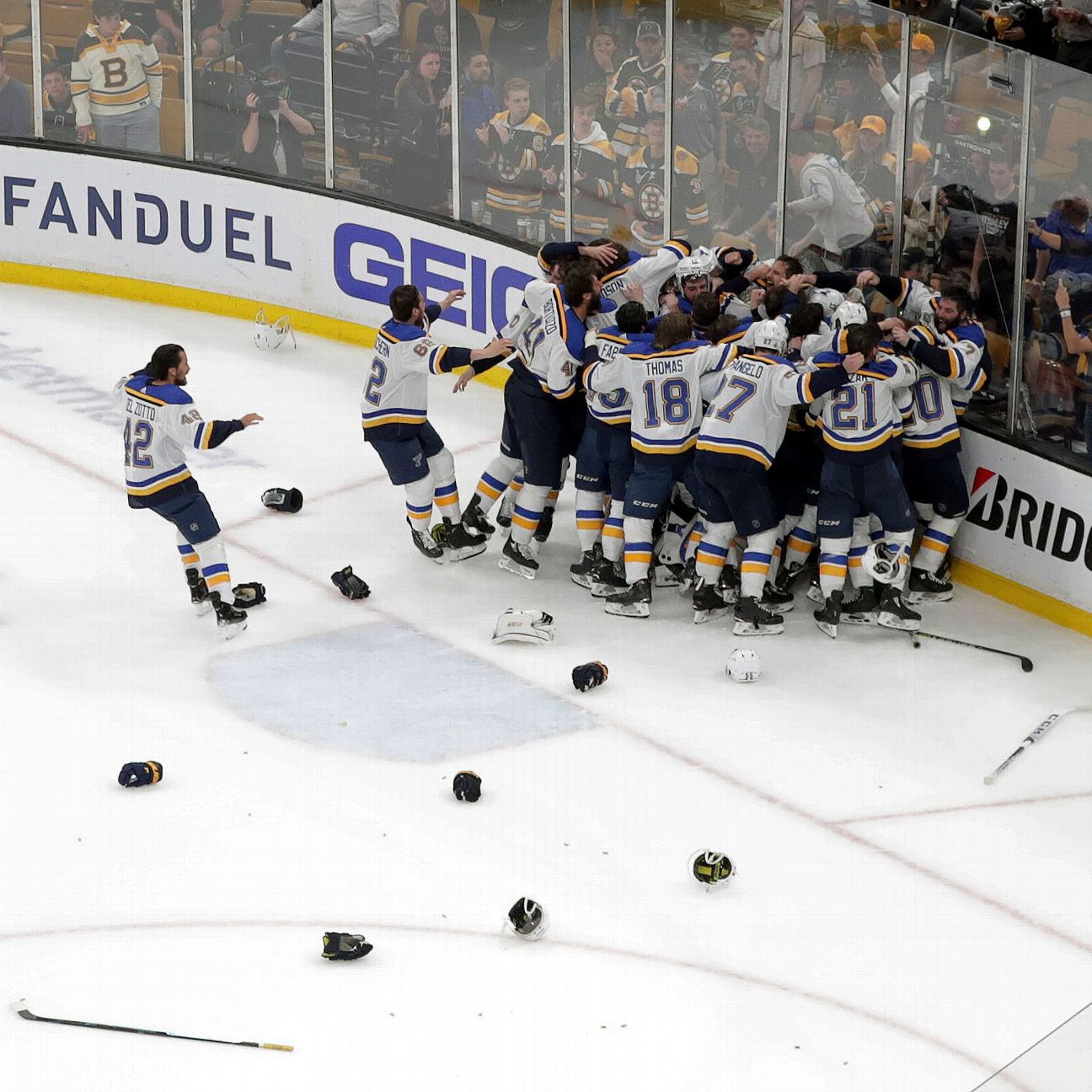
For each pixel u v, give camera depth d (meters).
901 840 24.03
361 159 44.28
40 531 33.91
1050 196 30.08
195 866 23.08
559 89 39.31
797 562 31.55
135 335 45.53
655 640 30.30
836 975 21.05
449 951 21.34
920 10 33.38
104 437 38.59
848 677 28.91
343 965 21.03
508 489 34.66
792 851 23.72
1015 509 31.59
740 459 28.91
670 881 23.00
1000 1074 17.73
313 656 29.42
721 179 36.31
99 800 24.70
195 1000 20.27
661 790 25.28
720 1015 20.25
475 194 42.06
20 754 25.89
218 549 29.80
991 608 31.84
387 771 25.70
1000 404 31.80
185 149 46.91
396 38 42.38
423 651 29.69
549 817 24.47
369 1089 18.83
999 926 22.12
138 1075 18.94
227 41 45.31
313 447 38.91
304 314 46.44
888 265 33.28
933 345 29.77
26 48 47.12
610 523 31.58
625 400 30.70
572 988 20.69
